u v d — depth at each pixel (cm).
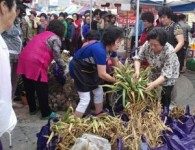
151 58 434
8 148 444
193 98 771
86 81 450
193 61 1227
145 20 656
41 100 552
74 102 615
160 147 339
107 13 1055
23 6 590
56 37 545
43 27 1344
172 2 1464
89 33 538
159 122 375
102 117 372
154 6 1416
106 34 436
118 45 441
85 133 338
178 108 442
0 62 196
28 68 539
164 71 415
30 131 508
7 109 202
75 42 1395
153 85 404
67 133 343
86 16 1298
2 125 204
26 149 444
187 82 971
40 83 543
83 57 447
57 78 607
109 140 343
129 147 330
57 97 610
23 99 638
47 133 374
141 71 435
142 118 371
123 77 404
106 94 469
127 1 1162
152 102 402
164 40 400
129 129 351
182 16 1119
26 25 867
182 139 366
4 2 198
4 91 199
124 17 1272
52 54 548
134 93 396
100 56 425
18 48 576
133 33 1110
